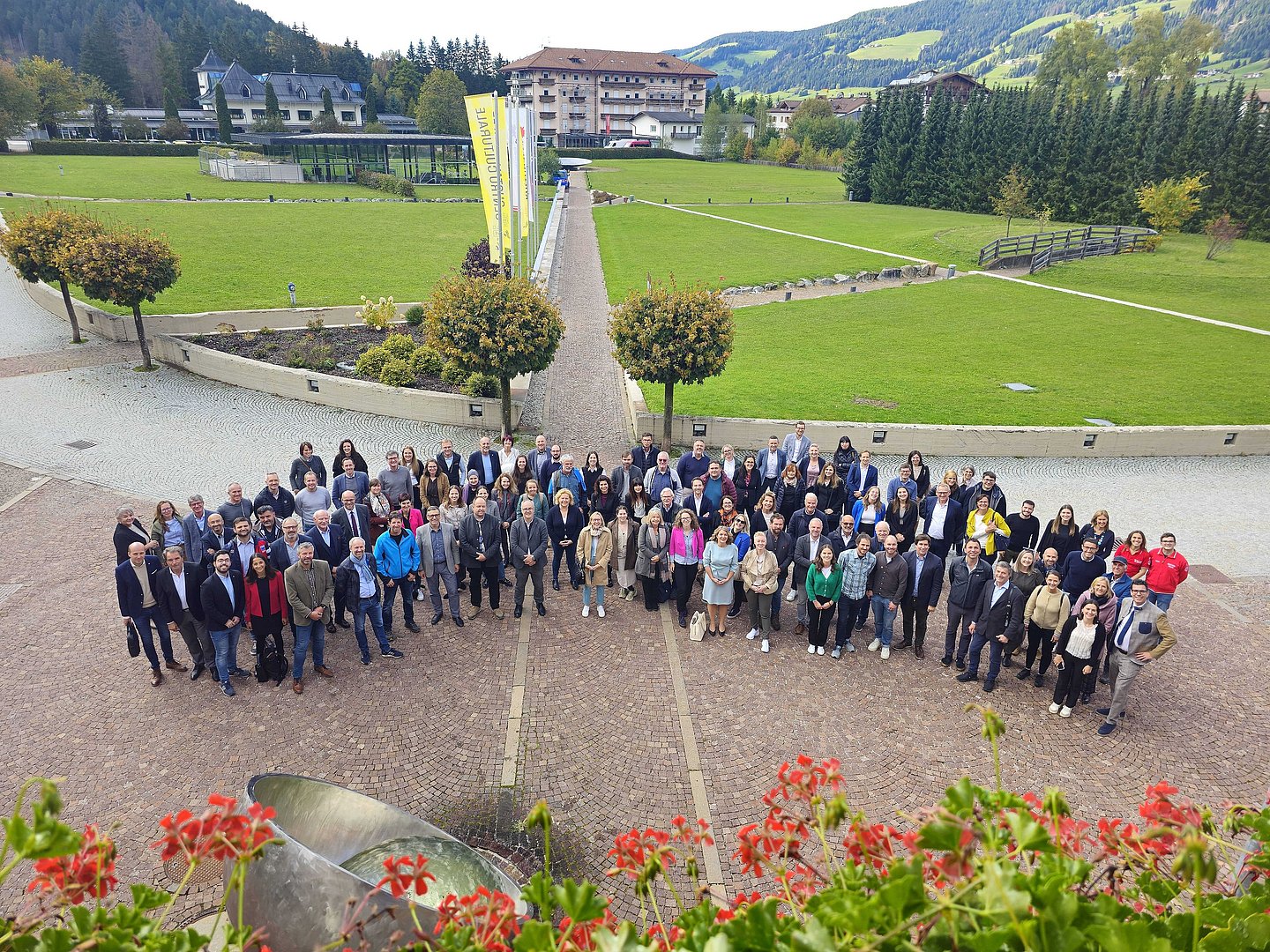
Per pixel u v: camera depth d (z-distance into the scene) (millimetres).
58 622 11297
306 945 4801
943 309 34656
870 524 12875
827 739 9328
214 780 8422
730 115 120000
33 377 22547
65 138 106500
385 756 8891
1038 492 17062
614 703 9898
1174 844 2826
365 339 26156
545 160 85438
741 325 31578
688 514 11641
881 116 73438
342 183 74000
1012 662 11219
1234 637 11727
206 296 31078
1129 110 60188
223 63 142500
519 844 7766
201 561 10641
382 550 10641
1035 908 2139
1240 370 25703
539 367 18438
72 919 2600
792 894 3195
